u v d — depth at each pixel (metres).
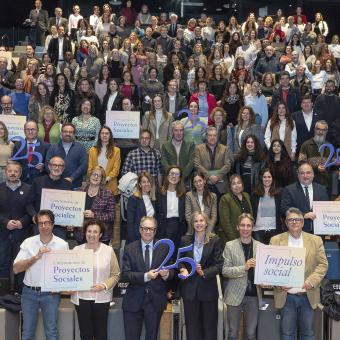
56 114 9.56
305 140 9.38
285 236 6.30
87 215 7.07
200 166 8.33
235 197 7.34
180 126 8.38
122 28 15.91
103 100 10.59
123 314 6.18
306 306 6.12
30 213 7.00
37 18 16.75
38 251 5.94
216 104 10.41
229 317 6.21
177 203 7.51
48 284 5.85
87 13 22.00
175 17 16.14
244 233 6.16
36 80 12.25
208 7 21.89
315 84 12.41
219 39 15.18
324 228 6.96
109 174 8.45
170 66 12.57
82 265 5.93
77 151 8.23
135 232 7.44
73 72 12.90
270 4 21.97
